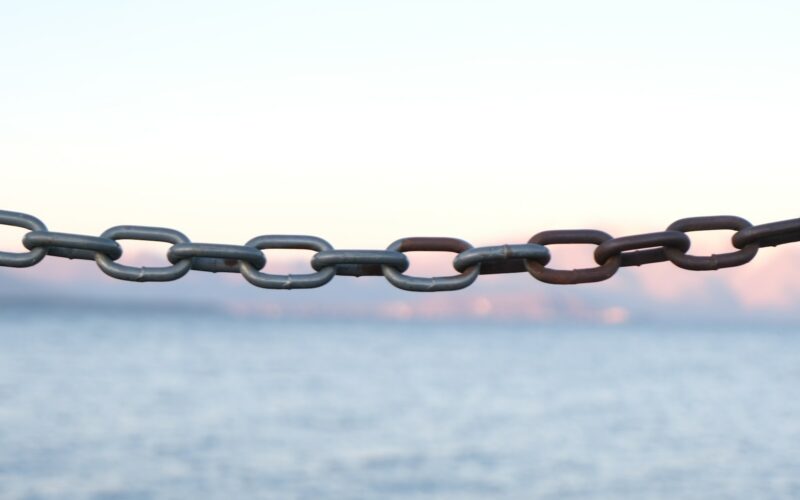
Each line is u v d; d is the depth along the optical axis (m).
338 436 30.78
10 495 20.33
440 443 29.64
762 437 31.41
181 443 28.31
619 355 101.94
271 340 132.25
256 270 2.87
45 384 49.19
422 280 2.86
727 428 34.03
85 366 65.38
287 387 51.22
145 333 141.00
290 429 32.38
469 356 95.50
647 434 32.16
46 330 138.50
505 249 2.84
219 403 41.06
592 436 31.73
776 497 21.16
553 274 2.88
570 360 88.94
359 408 40.22
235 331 169.88
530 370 71.69
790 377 64.50
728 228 2.92
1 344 94.62
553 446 29.22
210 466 24.36
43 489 21.00
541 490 22.05
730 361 89.31
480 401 44.47
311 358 85.44
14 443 27.72
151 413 36.50
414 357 91.50
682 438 31.12
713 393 50.06
